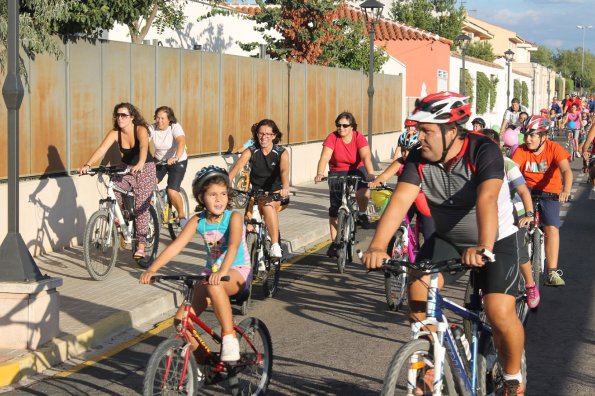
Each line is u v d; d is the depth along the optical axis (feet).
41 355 23.58
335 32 91.20
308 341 26.48
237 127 62.34
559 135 145.18
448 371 16.17
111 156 44.55
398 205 16.79
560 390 21.88
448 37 171.53
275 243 31.99
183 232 19.93
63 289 31.50
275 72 69.00
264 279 31.91
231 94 61.11
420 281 16.74
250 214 31.86
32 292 23.68
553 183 32.14
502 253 17.22
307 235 46.47
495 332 17.40
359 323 28.78
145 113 49.06
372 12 67.56
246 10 109.40
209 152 58.18
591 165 47.01
